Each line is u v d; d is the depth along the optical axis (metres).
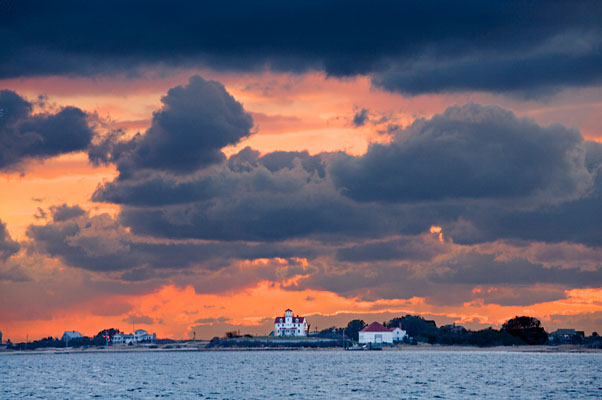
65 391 176.00
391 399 151.00
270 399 153.88
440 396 155.75
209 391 172.25
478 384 182.75
